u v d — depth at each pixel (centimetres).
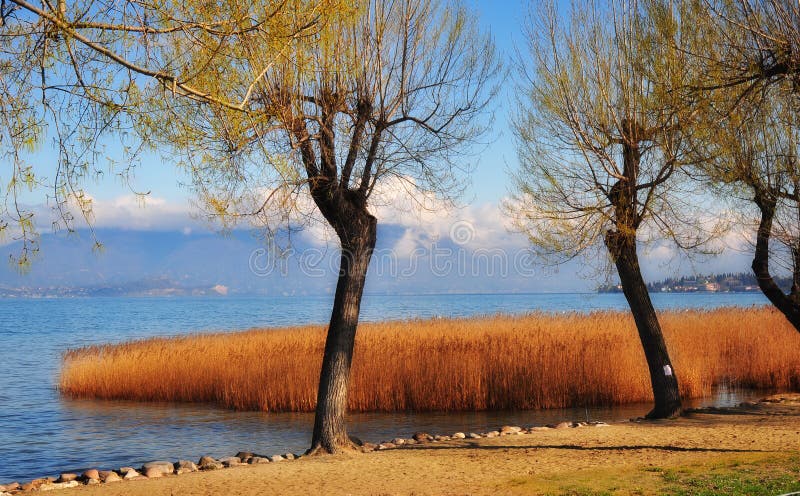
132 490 939
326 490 896
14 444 1614
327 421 1204
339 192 1169
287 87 966
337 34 1081
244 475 1019
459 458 1116
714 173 1174
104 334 5584
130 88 544
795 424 1330
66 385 2395
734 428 1310
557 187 1376
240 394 2059
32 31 512
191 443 1611
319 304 17350
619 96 1390
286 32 611
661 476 892
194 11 569
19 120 509
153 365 2306
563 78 1391
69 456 1505
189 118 600
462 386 1939
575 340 2230
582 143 1386
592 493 809
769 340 2373
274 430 1739
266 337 2948
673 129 1272
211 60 576
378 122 1198
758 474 869
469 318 3503
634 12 1345
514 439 1308
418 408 1942
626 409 1923
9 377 2866
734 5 1012
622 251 1480
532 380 1973
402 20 1205
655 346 1523
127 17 543
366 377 1967
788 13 959
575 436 1305
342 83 1122
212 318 8512
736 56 1027
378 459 1125
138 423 1852
